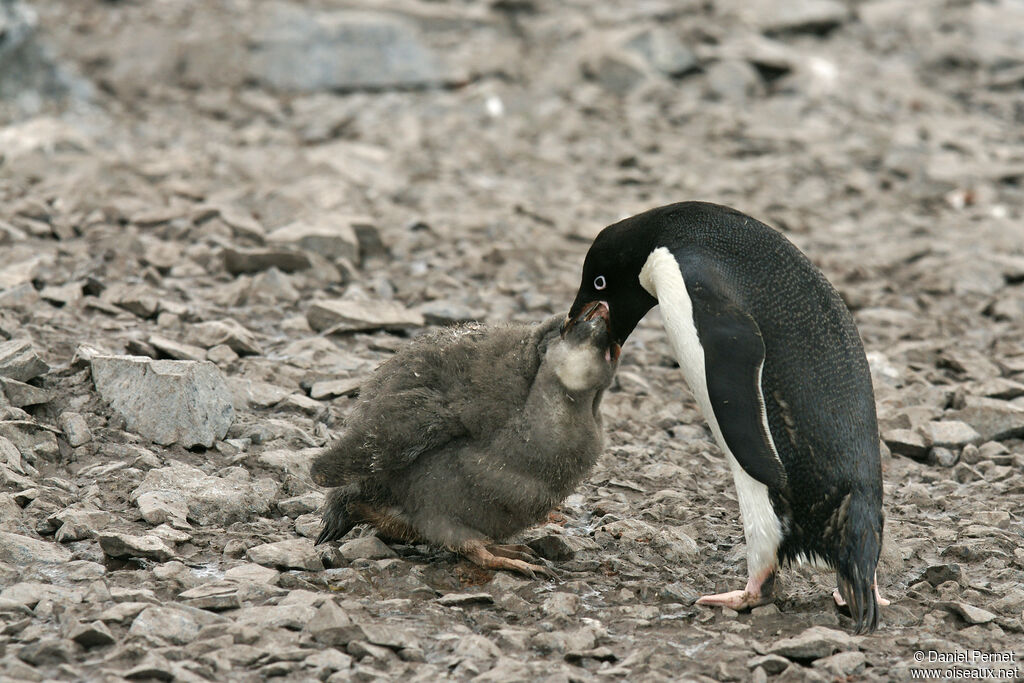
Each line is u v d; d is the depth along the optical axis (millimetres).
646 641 7633
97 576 7816
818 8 30906
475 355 8438
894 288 17016
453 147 22500
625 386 12695
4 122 22375
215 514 8906
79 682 6602
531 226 18031
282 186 18688
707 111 25453
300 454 9992
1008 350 14617
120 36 26172
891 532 9508
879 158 23453
